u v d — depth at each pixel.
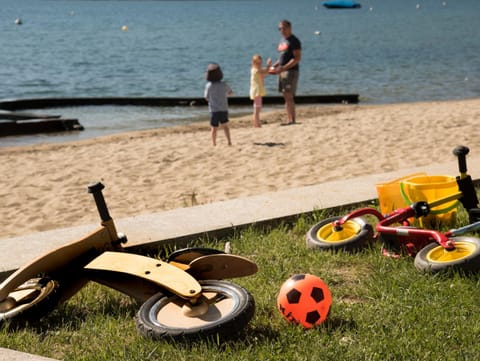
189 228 6.45
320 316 4.27
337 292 4.93
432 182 6.25
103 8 183.25
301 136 14.85
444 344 3.95
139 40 63.66
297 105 23.95
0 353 3.95
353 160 11.92
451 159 11.49
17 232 8.65
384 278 5.02
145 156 13.34
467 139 13.34
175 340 3.97
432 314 4.34
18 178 11.89
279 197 7.45
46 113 23.41
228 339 4.05
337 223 5.85
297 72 16.80
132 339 4.30
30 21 107.56
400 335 4.09
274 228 6.67
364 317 4.39
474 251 4.87
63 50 52.91
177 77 35.41
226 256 4.59
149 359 3.90
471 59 40.47
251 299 4.18
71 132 19.50
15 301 4.70
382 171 10.89
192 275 4.64
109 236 5.06
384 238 5.59
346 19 103.12
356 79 32.16
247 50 51.75
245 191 10.02
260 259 5.66
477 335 4.05
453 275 4.86
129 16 128.88
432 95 26.28
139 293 4.67
